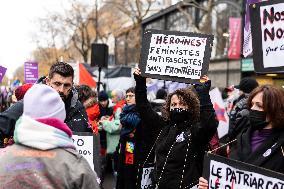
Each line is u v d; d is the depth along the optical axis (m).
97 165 4.66
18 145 3.08
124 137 6.82
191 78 5.10
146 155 5.67
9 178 2.99
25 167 2.99
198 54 5.11
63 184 2.98
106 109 11.12
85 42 53.03
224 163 3.79
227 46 27.75
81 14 46.88
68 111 5.18
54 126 3.05
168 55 5.20
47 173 2.98
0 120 4.62
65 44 51.03
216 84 29.50
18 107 4.70
